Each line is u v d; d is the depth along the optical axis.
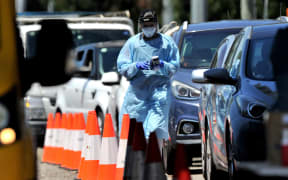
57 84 14.17
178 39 25.91
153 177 14.33
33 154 12.27
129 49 19.27
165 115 19.17
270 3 89.44
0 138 11.47
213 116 18.05
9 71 11.66
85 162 20.16
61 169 23.69
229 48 19.17
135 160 15.50
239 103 14.88
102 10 95.19
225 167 16.58
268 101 14.36
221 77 16.31
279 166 10.72
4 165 11.41
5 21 11.77
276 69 15.84
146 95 19.08
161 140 19.17
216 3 90.00
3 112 11.51
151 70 18.95
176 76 23.73
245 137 14.21
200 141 22.83
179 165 12.68
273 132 11.06
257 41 17.11
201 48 25.41
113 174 18.95
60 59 14.17
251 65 16.30
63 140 24.80
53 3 95.50
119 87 25.56
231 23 26.50
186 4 92.12
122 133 18.47
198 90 22.95
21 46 12.98
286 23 17.95
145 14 18.84
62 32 14.23
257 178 10.82
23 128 11.79
